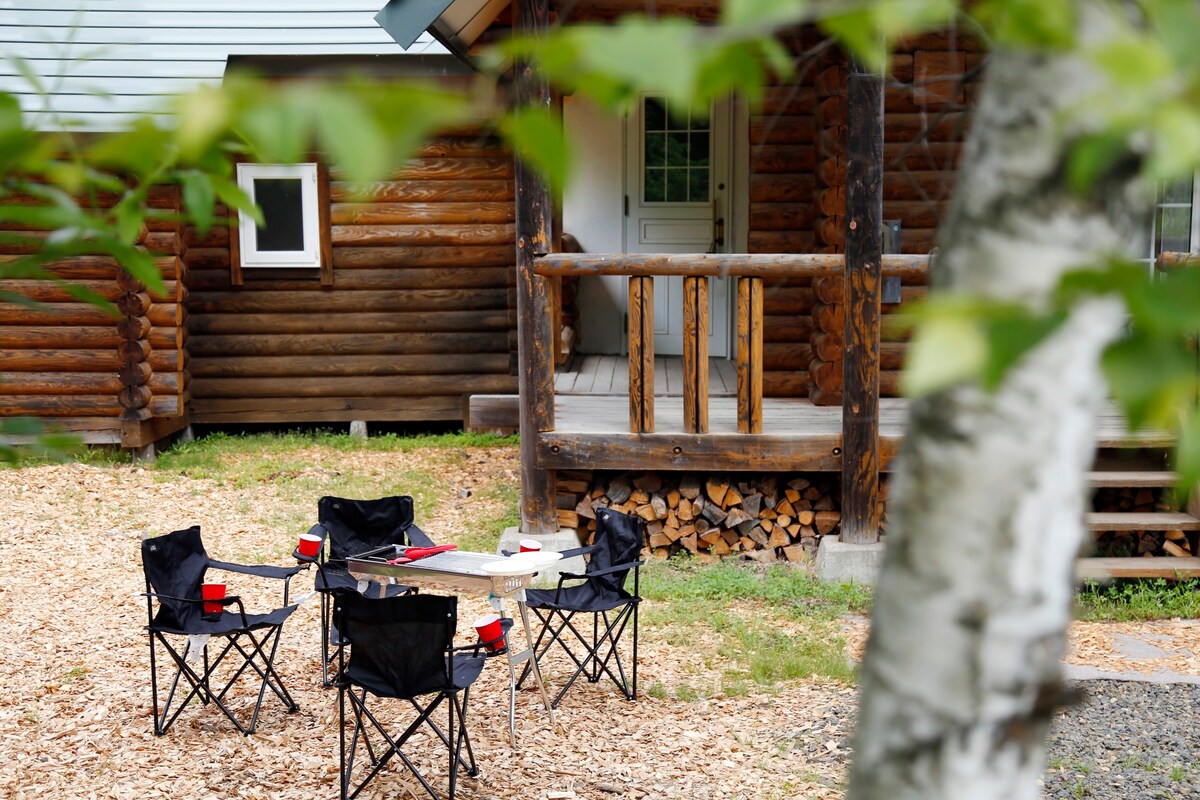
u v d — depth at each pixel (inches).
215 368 493.0
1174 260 305.1
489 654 218.5
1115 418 319.0
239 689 246.4
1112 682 239.8
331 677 253.0
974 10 34.7
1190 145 28.1
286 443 483.2
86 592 305.9
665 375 439.8
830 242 354.0
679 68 28.4
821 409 357.1
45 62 425.4
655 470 325.4
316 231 486.0
